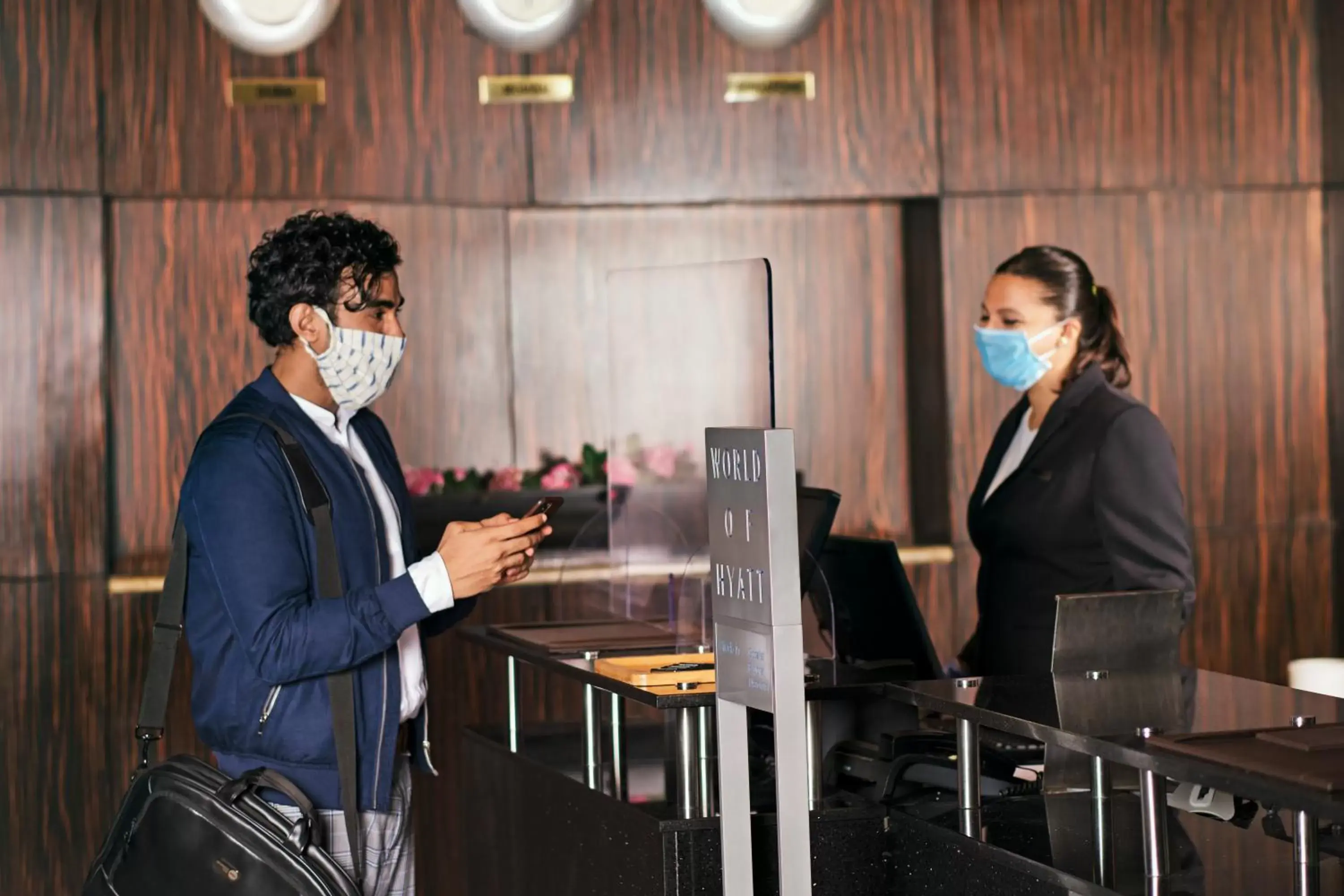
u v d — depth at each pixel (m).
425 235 4.53
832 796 2.28
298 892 1.96
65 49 4.14
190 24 4.24
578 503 4.32
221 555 2.04
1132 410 3.38
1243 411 4.71
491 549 2.09
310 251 2.16
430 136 4.41
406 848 2.32
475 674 4.25
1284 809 1.83
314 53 4.32
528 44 4.45
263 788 2.08
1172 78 4.66
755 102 4.54
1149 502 3.31
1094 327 3.66
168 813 2.00
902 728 2.54
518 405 4.66
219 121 4.27
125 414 4.36
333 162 4.36
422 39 4.39
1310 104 4.73
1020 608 3.49
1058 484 3.41
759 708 1.86
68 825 4.07
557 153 4.48
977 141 4.59
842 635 2.60
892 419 4.82
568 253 4.68
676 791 2.27
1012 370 3.66
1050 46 4.62
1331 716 1.88
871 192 4.57
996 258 4.60
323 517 2.11
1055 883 1.82
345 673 2.10
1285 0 4.71
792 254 4.77
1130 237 4.65
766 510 1.81
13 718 4.06
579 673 2.41
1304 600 4.72
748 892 1.97
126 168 4.21
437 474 4.34
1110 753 1.73
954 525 4.56
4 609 4.06
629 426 2.87
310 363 2.23
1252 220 4.71
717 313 2.55
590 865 2.38
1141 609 2.24
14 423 4.11
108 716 4.09
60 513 4.11
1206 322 4.69
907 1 4.57
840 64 4.55
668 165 4.52
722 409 2.56
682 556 2.74
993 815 2.09
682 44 4.52
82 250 4.15
